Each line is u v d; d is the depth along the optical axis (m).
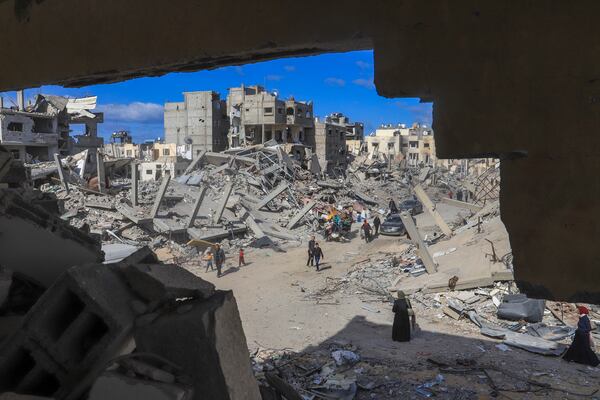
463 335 12.57
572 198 2.09
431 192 60.22
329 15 2.73
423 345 11.85
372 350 11.49
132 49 3.72
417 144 105.06
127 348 3.90
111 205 30.56
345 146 80.88
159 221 28.89
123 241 26.97
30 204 5.36
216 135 76.12
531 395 8.92
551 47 2.10
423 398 8.90
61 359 3.47
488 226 20.89
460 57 2.32
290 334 12.99
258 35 3.05
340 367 10.41
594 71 2.01
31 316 3.50
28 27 4.41
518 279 2.25
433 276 17.14
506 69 2.21
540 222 2.18
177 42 3.45
